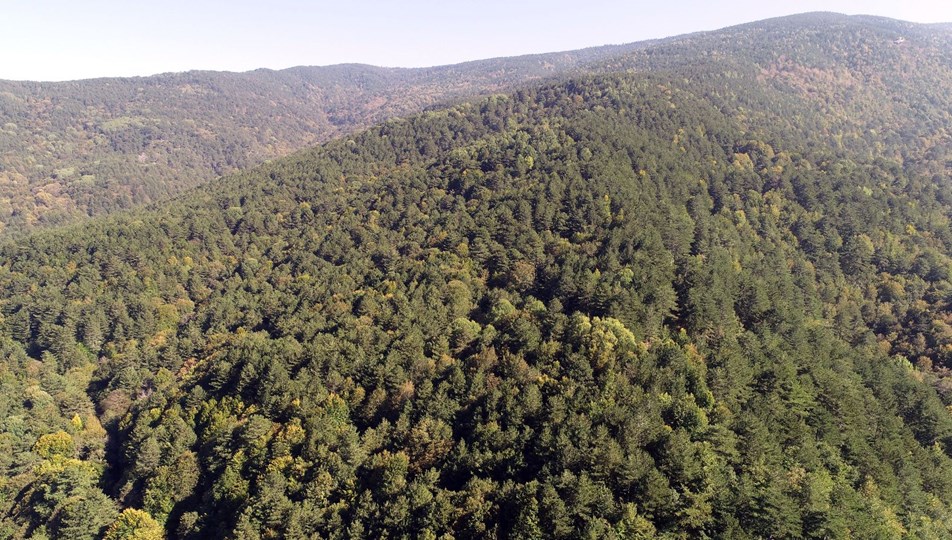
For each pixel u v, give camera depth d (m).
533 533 49.53
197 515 70.25
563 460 56.19
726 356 73.56
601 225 117.12
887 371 88.25
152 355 118.81
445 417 71.12
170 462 80.06
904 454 68.06
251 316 123.75
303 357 93.12
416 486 59.06
